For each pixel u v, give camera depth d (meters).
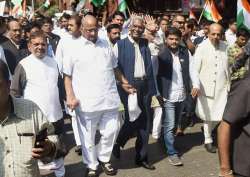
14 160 2.81
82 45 5.43
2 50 6.07
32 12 15.53
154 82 6.04
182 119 7.48
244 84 3.04
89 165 5.68
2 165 2.81
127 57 5.83
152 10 16.41
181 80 6.21
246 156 3.10
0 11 12.32
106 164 5.81
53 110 5.10
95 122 5.61
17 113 2.83
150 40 7.19
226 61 6.58
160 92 6.17
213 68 6.56
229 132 3.08
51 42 7.74
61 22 8.78
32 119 2.86
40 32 5.12
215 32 6.50
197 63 6.57
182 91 6.24
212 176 5.78
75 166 6.25
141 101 5.93
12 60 6.31
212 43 6.58
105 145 5.73
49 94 5.06
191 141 7.26
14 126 2.81
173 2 16.16
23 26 7.56
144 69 5.92
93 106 5.46
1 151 2.81
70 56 5.42
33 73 5.02
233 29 9.16
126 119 6.02
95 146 5.81
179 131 7.54
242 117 3.04
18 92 5.01
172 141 6.20
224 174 3.12
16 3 14.98
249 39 6.33
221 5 14.37
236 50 6.40
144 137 6.02
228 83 6.61
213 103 6.62
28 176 2.86
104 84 5.48
